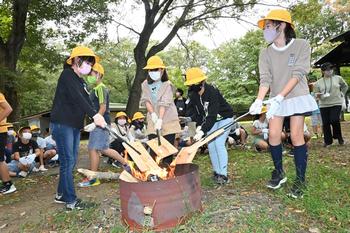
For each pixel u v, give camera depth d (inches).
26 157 265.0
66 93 144.2
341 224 112.1
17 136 288.8
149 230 114.5
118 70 1481.3
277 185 149.6
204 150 300.8
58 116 143.0
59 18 591.8
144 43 632.4
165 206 114.3
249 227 113.1
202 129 163.8
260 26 149.2
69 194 146.2
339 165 199.3
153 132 177.5
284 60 142.6
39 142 295.3
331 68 278.1
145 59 633.6
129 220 118.6
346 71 911.7
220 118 170.6
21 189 213.2
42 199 179.2
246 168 208.4
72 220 134.6
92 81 202.4
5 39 706.2
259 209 127.8
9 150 273.1
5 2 603.2
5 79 509.4
